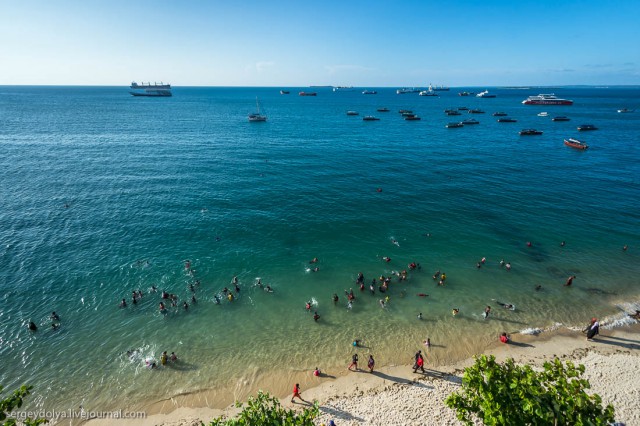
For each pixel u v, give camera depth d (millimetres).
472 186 64062
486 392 16047
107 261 38750
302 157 84000
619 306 32562
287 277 36938
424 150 93375
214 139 105000
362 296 34125
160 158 80625
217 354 27422
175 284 35375
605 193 60375
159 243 42719
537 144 102062
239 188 61500
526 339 28922
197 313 31641
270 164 77188
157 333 29312
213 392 24500
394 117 174500
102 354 27156
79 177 65188
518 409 15391
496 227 48094
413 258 40750
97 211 50781
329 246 43094
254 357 27234
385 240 44656
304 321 30922
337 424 21953
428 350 27969
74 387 24500
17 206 51594
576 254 41375
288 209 53188
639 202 56312
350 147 96438
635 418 21438
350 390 24578
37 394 23938
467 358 27203
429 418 22109
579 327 30078
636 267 38594
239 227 47250
